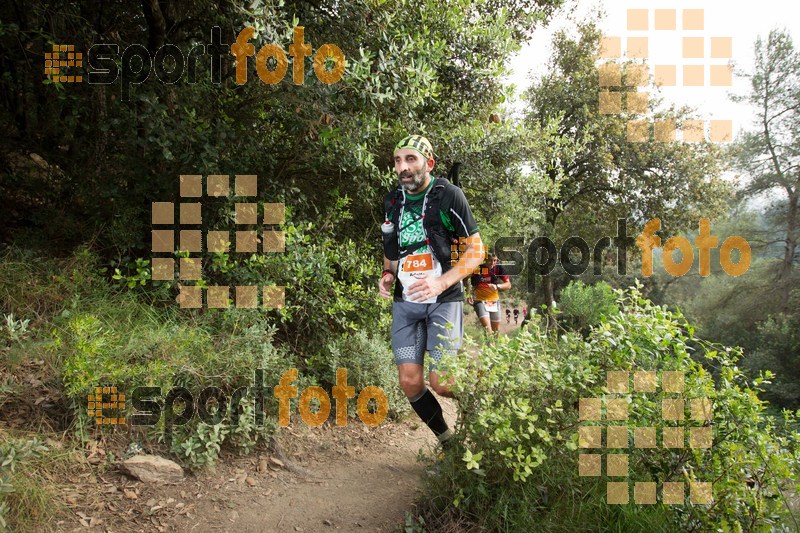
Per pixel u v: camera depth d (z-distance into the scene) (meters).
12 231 4.30
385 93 3.92
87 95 4.50
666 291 24.77
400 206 2.94
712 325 21.95
